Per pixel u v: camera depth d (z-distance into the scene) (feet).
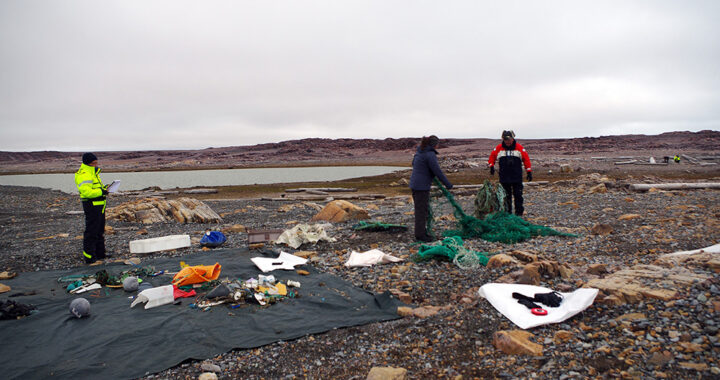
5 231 47.32
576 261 25.52
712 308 14.94
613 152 275.59
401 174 156.35
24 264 30.73
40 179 233.35
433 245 29.81
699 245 26.40
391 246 33.01
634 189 61.26
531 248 29.19
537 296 18.28
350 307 20.61
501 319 17.26
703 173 114.01
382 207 64.80
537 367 13.66
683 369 12.25
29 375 14.62
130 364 15.44
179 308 20.61
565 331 15.38
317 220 49.19
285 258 29.63
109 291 23.62
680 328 14.28
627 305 16.67
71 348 16.61
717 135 393.09
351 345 16.72
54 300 22.06
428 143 33.27
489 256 27.68
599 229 31.96
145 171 346.95
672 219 34.19
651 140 393.50
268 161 464.24
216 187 124.57
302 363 15.52
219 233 37.09
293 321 18.99
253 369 15.19
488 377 13.55
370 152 547.49
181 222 54.03
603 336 14.87
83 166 30.40
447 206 37.22
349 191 102.83
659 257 22.79
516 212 38.63
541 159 211.20
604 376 12.61
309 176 200.75
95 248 31.81
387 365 15.05
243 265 28.45
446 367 14.49
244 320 19.11
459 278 24.12
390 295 21.66
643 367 12.73
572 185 74.74
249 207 70.13
